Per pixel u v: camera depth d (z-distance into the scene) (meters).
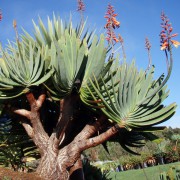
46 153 5.04
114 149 29.77
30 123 5.48
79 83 5.09
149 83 5.06
